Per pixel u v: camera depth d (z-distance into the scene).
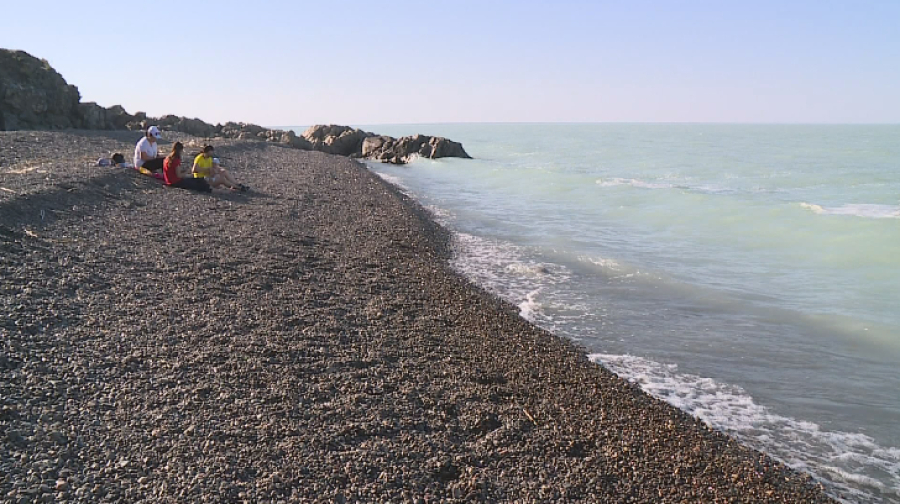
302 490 4.75
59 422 5.18
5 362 6.02
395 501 4.77
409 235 16.09
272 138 54.22
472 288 12.06
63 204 12.74
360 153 56.09
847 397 7.91
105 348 6.71
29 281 8.27
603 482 5.48
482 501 4.94
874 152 55.12
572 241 17.66
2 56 31.88
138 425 5.32
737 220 20.14
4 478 4.39
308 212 16.78
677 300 11.89
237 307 8.61
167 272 9.71
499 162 52.06
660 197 25.91
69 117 34.62
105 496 4.37
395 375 7.10
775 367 8.80
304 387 6.44
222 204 16.00
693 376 8.49
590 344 9.58
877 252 15.11
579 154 62.53
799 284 12.87
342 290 10.23
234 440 5.27
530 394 7.15
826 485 6.03
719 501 5.45
